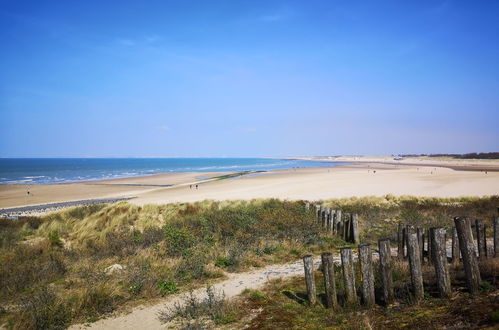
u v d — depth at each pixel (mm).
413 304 5816
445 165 122312
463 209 18828
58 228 16609
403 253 9414
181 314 6773
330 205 21781
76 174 97188
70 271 10109
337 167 118000
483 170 80750
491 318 4473
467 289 5938
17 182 68625
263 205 19531
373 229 14391
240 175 74375
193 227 14461
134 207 21297
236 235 12859
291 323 5973
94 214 20453
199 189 44219
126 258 11117
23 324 6441
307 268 6773
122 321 6715
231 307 6891
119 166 164750
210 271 9508
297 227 13648
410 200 23719
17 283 8922
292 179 56469
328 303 6410
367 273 6195
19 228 17594
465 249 5797
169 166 160500
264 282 8617
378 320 5473
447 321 4828
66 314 6879
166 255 11195
